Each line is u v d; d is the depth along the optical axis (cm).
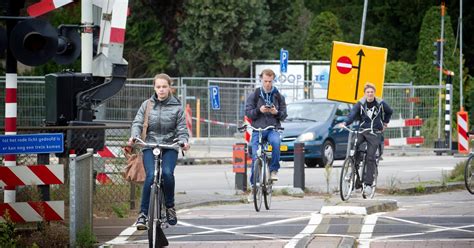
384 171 5350
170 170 2361
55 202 2519
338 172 5219
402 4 11669
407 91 7388
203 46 10306
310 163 5841
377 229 2764
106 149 3228
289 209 3434
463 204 3578
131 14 10144
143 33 9969
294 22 10912
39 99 5834
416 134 7144
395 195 4091
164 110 2394
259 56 10569
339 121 5853
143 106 2406
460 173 4716
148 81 7081
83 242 2464
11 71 2678
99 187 3222
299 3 11019
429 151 7169
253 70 10275
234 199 3684
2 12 2688
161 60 9956
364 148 3647
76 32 3359
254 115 3359
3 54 2653
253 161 3341
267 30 10781
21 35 2602
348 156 3597
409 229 2770
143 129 2398
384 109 3647
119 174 3225
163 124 2388
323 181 4706
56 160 3328
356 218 3000
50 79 3161
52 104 3161
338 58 3884
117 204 3219
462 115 6078
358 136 3656
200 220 3031
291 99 8056
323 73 9606
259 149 3347
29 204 2505
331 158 5762
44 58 2630
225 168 5700
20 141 2498
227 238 2631
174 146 2355
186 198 3672
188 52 10331
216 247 2467
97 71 3297
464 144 6075
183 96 6519
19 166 2480
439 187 4278
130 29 9838
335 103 5925
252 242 2541
